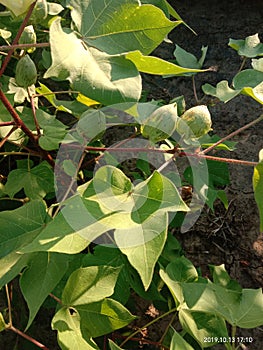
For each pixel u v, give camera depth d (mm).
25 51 388
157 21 282
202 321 336
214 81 620
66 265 303
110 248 381
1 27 468
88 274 312
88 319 316
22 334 322
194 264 497
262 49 458
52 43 255
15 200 463
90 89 261
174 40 662
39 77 530
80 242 260
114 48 286
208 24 672
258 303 334
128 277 379
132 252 246
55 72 255
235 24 668
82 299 308
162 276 343
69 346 293
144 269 243
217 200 527
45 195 427
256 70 417
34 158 500
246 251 500
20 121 344
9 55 297
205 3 692
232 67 630
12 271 292
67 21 474
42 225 316
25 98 443
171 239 417
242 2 686
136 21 284
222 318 338
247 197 529
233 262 497
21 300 440
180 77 621
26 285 292
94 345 311
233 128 582
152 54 647
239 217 518
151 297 384
